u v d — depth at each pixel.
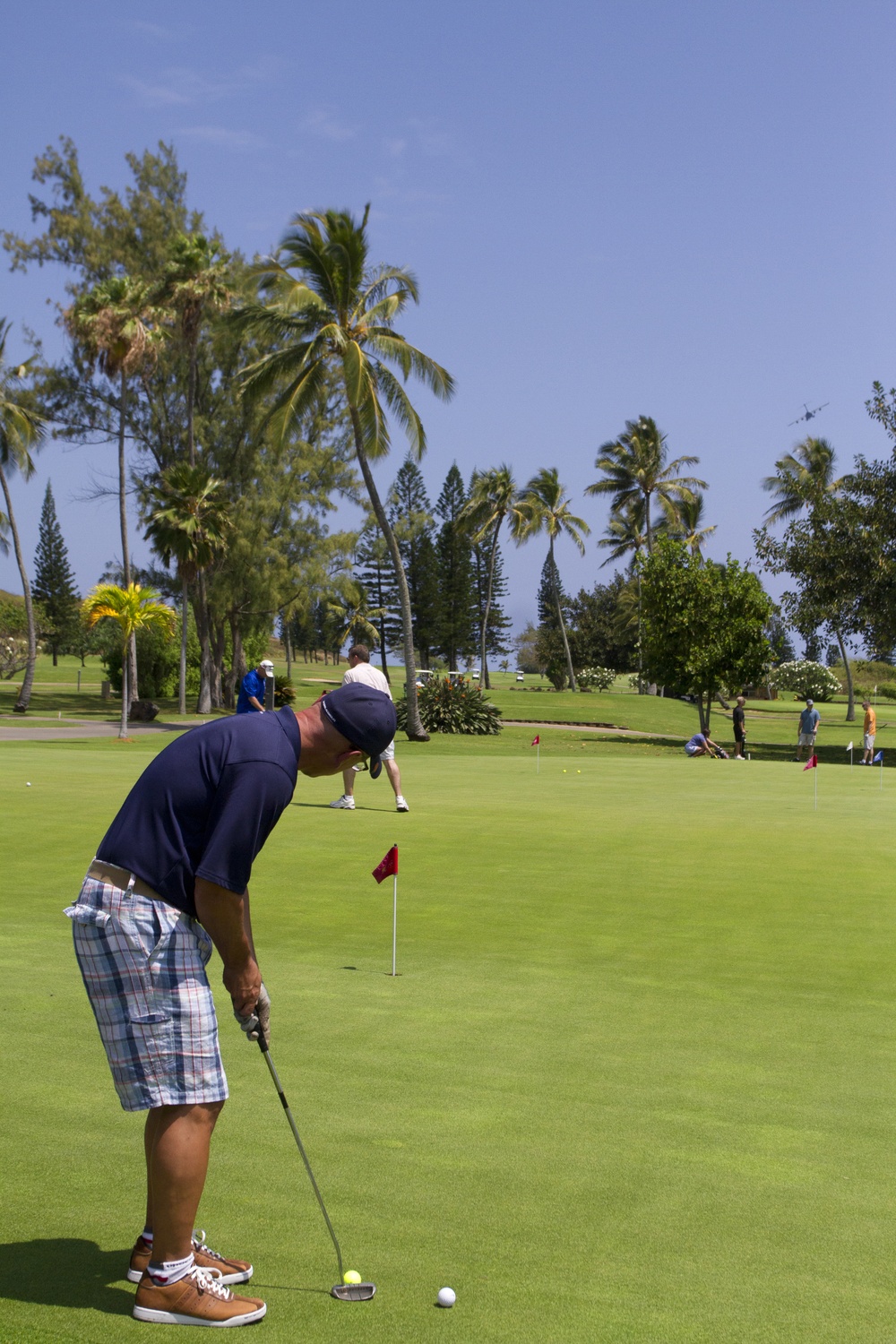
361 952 7.12
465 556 93.31
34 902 8.34
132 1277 3.12
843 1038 5.44
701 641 35.44
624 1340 2.81
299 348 31.95
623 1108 4.48
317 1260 3.24
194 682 57.34
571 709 51.75
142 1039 3.09
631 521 74.94
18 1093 4.54
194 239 43.12
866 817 14.08
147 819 3.15
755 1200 3.66
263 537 48.16
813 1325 2.89
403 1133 4.19
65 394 46.12
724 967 6.80
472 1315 2.92
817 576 34.16
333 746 3.33
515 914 8.24
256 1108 4.43
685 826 13.01
